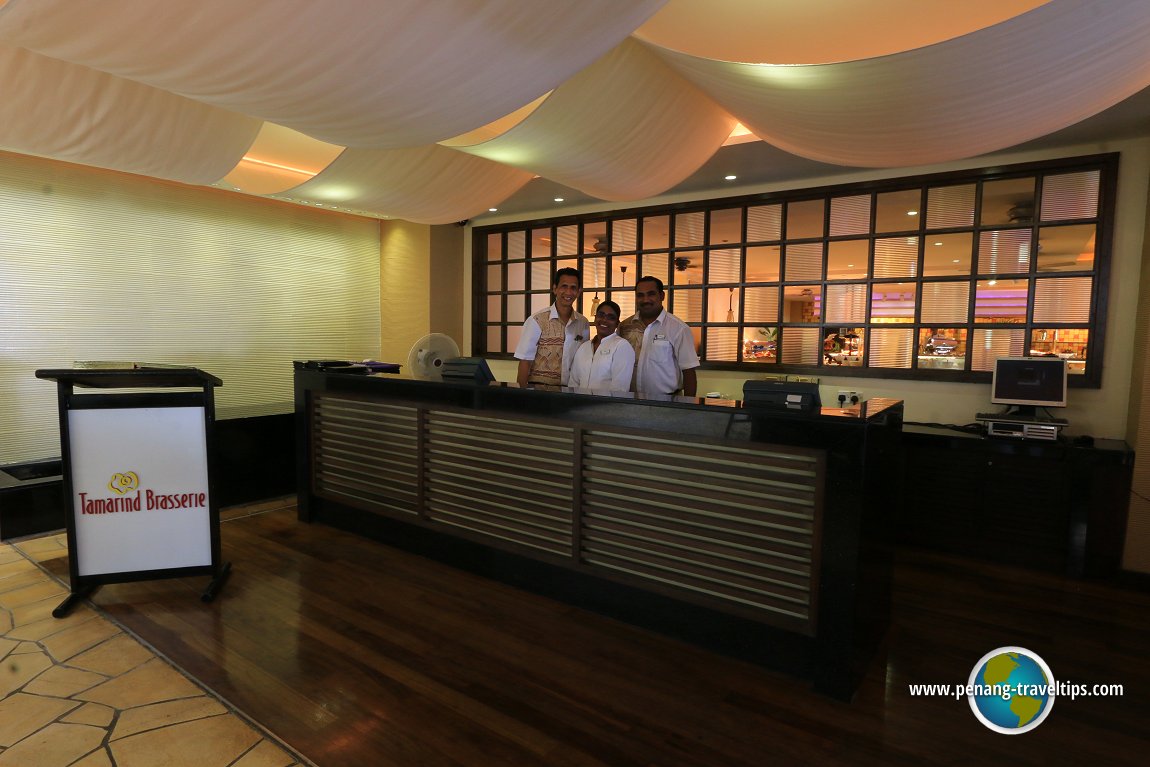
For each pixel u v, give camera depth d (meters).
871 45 2.72
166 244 5.29
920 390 4.41
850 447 2.25
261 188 4.70
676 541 2.73
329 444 4.23
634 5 1.88
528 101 2.47
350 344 6.82
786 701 2.30
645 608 2.85
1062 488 3.56
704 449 2.63
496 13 1.79
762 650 2.54
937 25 2.51
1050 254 4.01
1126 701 2.32
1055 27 1.88
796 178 4.75
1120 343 3.77
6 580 3.31
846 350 4.78
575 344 4.25
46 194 4.60
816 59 2.85
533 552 3.21
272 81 2.06
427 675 2.42
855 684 2.32
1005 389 3.82
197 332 5.54
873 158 3.09
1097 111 2.66
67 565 3.53
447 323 6.81
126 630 2.76
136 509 3.05
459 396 3.46
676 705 2.26
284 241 6.16
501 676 2.43
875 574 2.48
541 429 3.15
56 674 2.39
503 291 6.63
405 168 3.88
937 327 4.39
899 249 4.50
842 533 2.29
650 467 2.79
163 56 1.86
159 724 2.09
